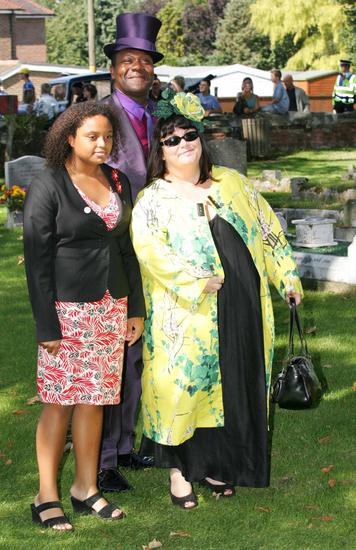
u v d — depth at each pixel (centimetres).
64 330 424
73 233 420
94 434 445
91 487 449
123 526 437
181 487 458
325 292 865
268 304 450
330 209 1279
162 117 448
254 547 414
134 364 486
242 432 444
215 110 2367
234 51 7400
